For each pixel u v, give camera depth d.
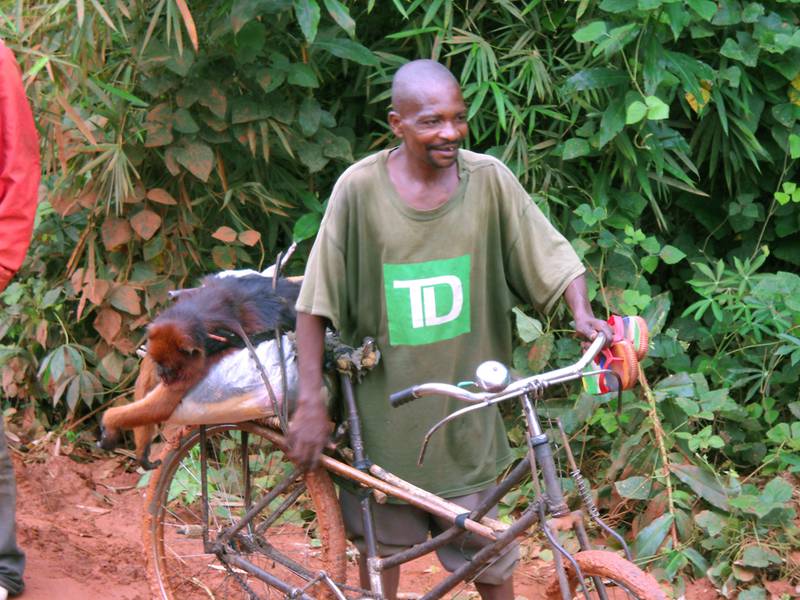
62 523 4.62
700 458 4.35
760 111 5.00
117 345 5.18
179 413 3.40
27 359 5.42
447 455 3.26
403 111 3.00
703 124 5.12
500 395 2.82
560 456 4.69
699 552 4.23
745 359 5.04
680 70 4.68
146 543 3.78
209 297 3.39
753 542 4.13
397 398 2.92
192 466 4.79
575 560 2.81
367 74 5.20
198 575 4.21
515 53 4.99
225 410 3.35
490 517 3.30
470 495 3.30
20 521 4.53
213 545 3.64
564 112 5.12
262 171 5.19
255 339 3.40
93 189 5.07
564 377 2.84
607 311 4.79
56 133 4.68
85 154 5.12
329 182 5.42
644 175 4.92
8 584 3.76
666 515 4.13
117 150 4.89
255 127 4.95
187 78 4.89
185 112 4.85
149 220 5.04
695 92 4.67
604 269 4.93
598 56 4.93
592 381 2.95
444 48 5.19
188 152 4.89
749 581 4.04
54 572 4.09
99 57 4.91
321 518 3.40
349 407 3.28
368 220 3.13
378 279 3.18
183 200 5.13
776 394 5.05
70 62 4.70
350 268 3.21
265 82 4.77
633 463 4.42
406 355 3.18
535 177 5.07
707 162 5.35
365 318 3.23
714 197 5.38
